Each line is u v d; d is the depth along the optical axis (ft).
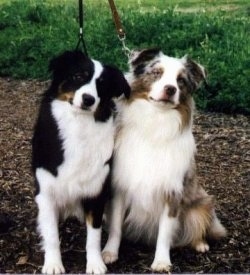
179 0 17.22
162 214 5.99
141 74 5.89
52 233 5.65
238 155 9.30
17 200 7.21
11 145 9.30
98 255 5.75
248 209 7.35
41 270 5.69
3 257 5.95
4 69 13.97
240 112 11.33
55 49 14.03
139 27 14.32
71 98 5.34
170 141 5.80
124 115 5.87
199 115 11.16
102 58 13.08
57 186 5.53
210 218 6.37
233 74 12.14
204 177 8.40
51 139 5.42
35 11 16.58
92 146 5.43
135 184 5.86
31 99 12.01
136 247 6.37
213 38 13.94
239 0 16.89
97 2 17.03
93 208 5.68
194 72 6.04
